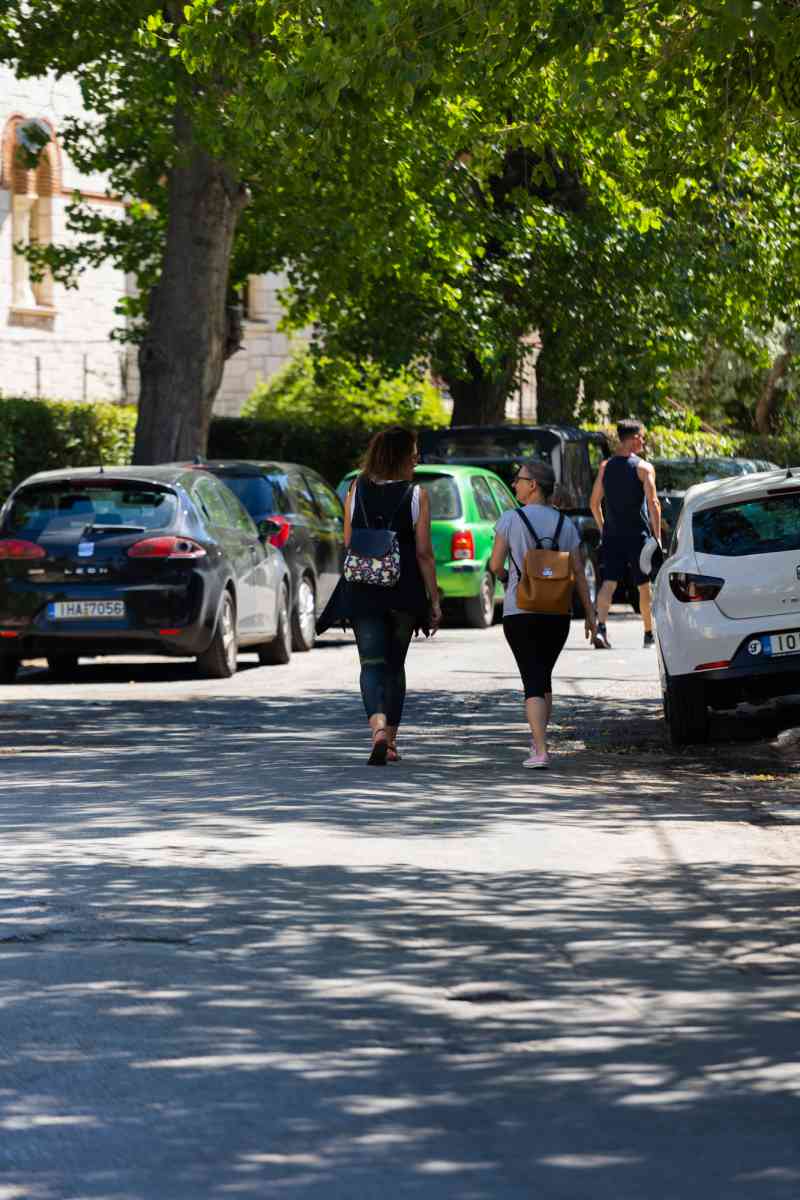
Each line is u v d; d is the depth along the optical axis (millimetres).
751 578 21016
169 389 40844
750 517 21531
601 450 48250
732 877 13773
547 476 19578
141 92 38812
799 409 76875
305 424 60562
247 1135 7977
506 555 19547
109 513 28844
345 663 32781
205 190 40594
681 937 11820
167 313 40969
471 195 51188
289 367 65000
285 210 41312
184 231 40812
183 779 18281
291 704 25688
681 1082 8789
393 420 62969
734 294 54656
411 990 10422
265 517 34531
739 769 19703
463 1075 8867
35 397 56969
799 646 20875
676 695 21203
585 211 55875
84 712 24625
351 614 19266
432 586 19156
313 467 60469
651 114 22969
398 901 12672
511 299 56438
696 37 19781
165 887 12984
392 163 35500
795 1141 7969
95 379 65375
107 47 38625
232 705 25531
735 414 81562
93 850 14344
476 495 41312
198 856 14109
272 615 31984
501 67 19484
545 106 29688
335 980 10602
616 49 18828
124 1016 9820
